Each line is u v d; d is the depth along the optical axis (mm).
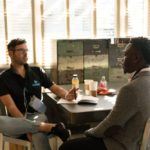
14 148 2189
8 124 2121
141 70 1757
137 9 3963
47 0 3666
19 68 2502
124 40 3492
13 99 2387
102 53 3459
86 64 3422
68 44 3330
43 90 2812
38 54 3715
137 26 4000
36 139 2109
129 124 1728
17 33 3635
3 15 3561
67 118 2131
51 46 3652
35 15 3652
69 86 3180
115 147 1755
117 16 3908
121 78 3510
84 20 3822
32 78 2549
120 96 1704
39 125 2123
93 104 2236
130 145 1727
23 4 3605
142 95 1683
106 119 1773
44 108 2557
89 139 1899
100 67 3471
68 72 3367
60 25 3752
